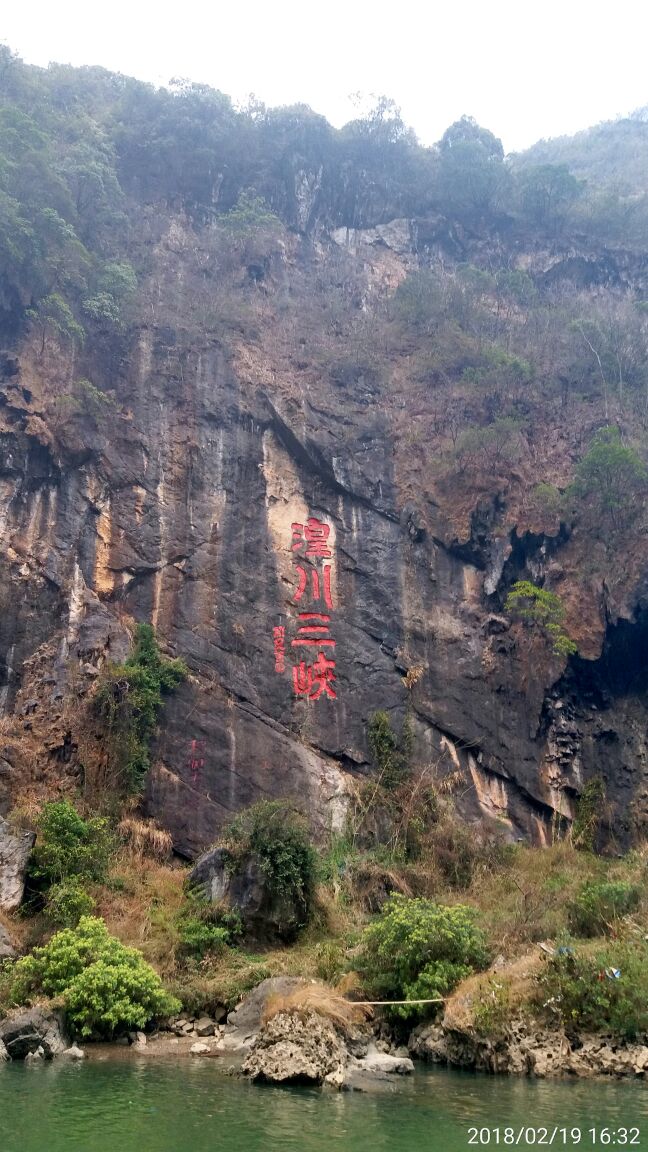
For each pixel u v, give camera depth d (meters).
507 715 23.84
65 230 26.94
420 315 32.09
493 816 22.56
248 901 16.86
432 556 25.61
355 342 30.50
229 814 20.61
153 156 34.44
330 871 19.27
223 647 22.80
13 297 25.22
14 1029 11.93
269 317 30.48
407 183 39.25
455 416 28.58
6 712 20.67
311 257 35.09
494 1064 11.59
